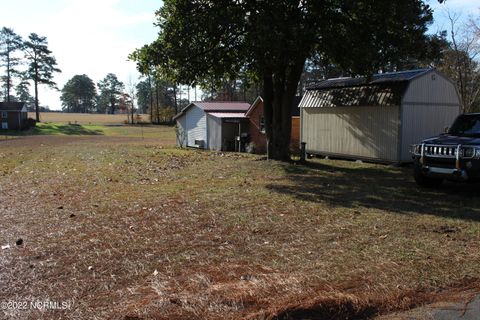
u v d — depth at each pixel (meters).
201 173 14.58
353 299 4.05
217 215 7.59
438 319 3.78
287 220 7.23
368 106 17.58
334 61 15.73
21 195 10.23
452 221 7.18
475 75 28.11
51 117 96.50
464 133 10.57
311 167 15.98
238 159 20.45
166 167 16.95
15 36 70.31
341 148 19.11
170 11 15.86
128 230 6.62
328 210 8.05
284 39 13.78
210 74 17.95
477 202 8.93
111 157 22.06
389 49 14.75
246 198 9.28
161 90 90.62
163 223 7.05
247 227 6.76
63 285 4.43
